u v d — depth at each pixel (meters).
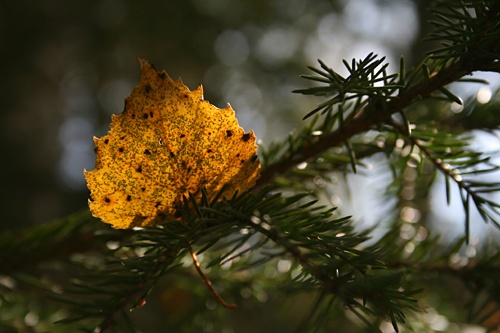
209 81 1.50
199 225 0.30
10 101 1.44
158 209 0.30
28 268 0.38
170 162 0.30
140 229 0.31
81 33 1.48
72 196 1.51
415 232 0.41
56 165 1.51
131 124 0.30
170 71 1.48
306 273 0.29
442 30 0.30
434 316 0.42
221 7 1.46
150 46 1.46
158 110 0.30
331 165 0.38
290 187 0.37
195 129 0.30
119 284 0.31
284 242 0.29
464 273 0.37
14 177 1.40
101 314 0.30
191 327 0.42
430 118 0.40
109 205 0.30
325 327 0.35
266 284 0.41
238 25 1.49
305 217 0.31
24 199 1.40
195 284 0.42
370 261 0.29
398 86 0.30
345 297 0.28
